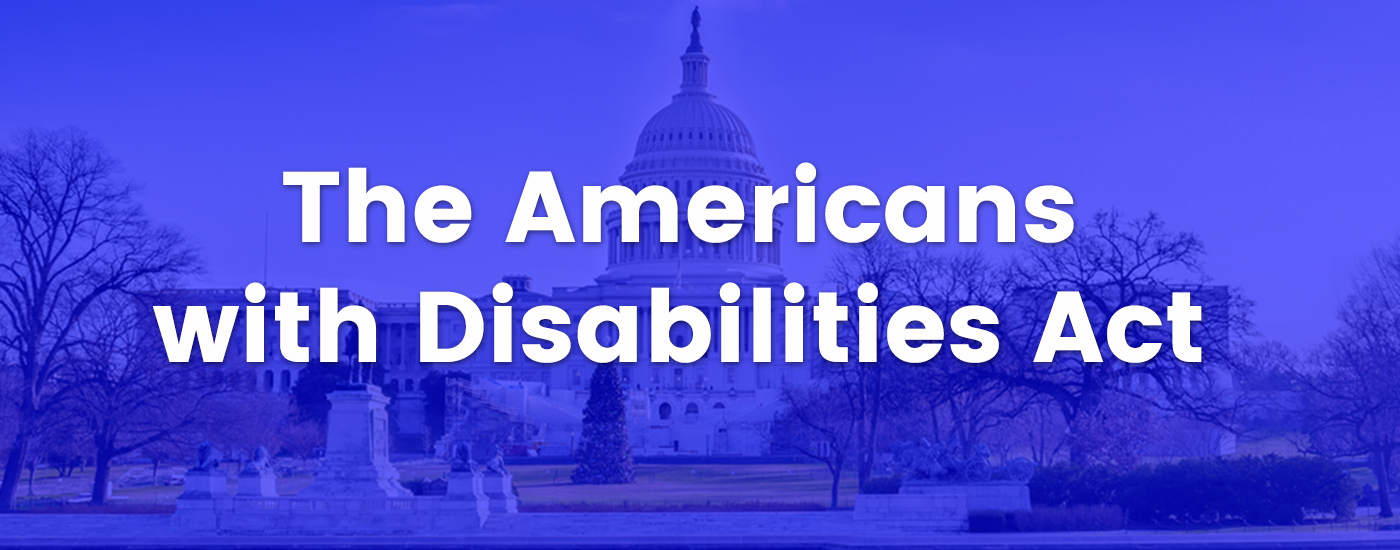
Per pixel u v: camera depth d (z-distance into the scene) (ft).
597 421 375.25
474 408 569.64
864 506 192.34
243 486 199.11
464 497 190.70
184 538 175.22
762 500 280.72
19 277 248.11
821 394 333.42
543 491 328.49
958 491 196.24
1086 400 256.73
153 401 259.80
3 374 266.36
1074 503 205.57
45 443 263.08
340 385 210.79
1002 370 268.62
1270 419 382.22
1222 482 197.47
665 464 455.22
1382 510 221.66
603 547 166.09
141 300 255.29
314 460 464.65
